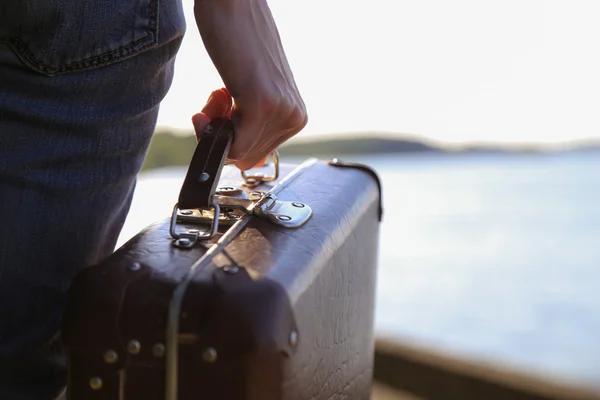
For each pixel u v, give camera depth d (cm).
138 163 100
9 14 85
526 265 1834
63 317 72
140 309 70
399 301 1292
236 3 90
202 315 69
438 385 266
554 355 970
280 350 69
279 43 98
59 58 87
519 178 4612
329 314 96
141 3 91
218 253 79
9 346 92
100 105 91
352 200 120
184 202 83
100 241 100
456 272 1708
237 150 93
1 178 88
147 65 94
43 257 93
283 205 101
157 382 71
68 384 73
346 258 108
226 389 70
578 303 1341
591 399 225
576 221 2806
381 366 283
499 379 253
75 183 92
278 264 79
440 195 3862
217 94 102
